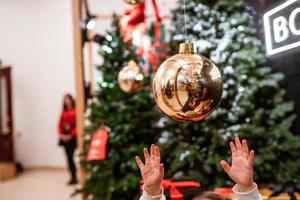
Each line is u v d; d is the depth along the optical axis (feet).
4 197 19.03
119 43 11.62
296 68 10.81
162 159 10.53
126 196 10.73
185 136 10.57
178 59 4.06
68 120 21.57
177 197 6.87
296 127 11.01
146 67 11.60
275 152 10.04
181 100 3.97
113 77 11.55
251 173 4.57
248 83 10.23
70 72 26.81
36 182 22.54
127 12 9.34
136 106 11.11
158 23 11.91
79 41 11.62
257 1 7.52
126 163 10.96
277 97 10.50
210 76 4.01
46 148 27.45
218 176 9.94
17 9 27.78
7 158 25.36
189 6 10.45
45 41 27.45
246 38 10.36
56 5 27.09
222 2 10.47
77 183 21.50
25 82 27.71
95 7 25.07
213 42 10.37
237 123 10.19
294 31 5.15
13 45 27.81
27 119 27.76
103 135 10.87
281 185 8.93
